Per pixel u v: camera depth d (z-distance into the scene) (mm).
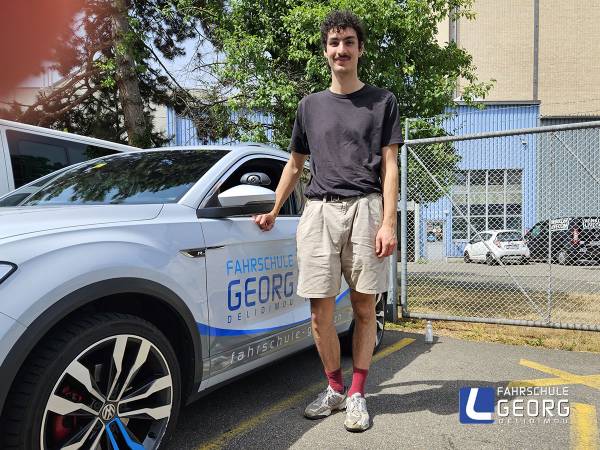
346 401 2826
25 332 1627
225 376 2578
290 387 3385
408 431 2670
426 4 7383
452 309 6629
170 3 9672
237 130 8695
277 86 7285
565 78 27172
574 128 4664
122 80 8930
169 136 11086
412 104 7816
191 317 2287
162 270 2145
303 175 3689
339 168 2615
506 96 27453
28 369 1681
